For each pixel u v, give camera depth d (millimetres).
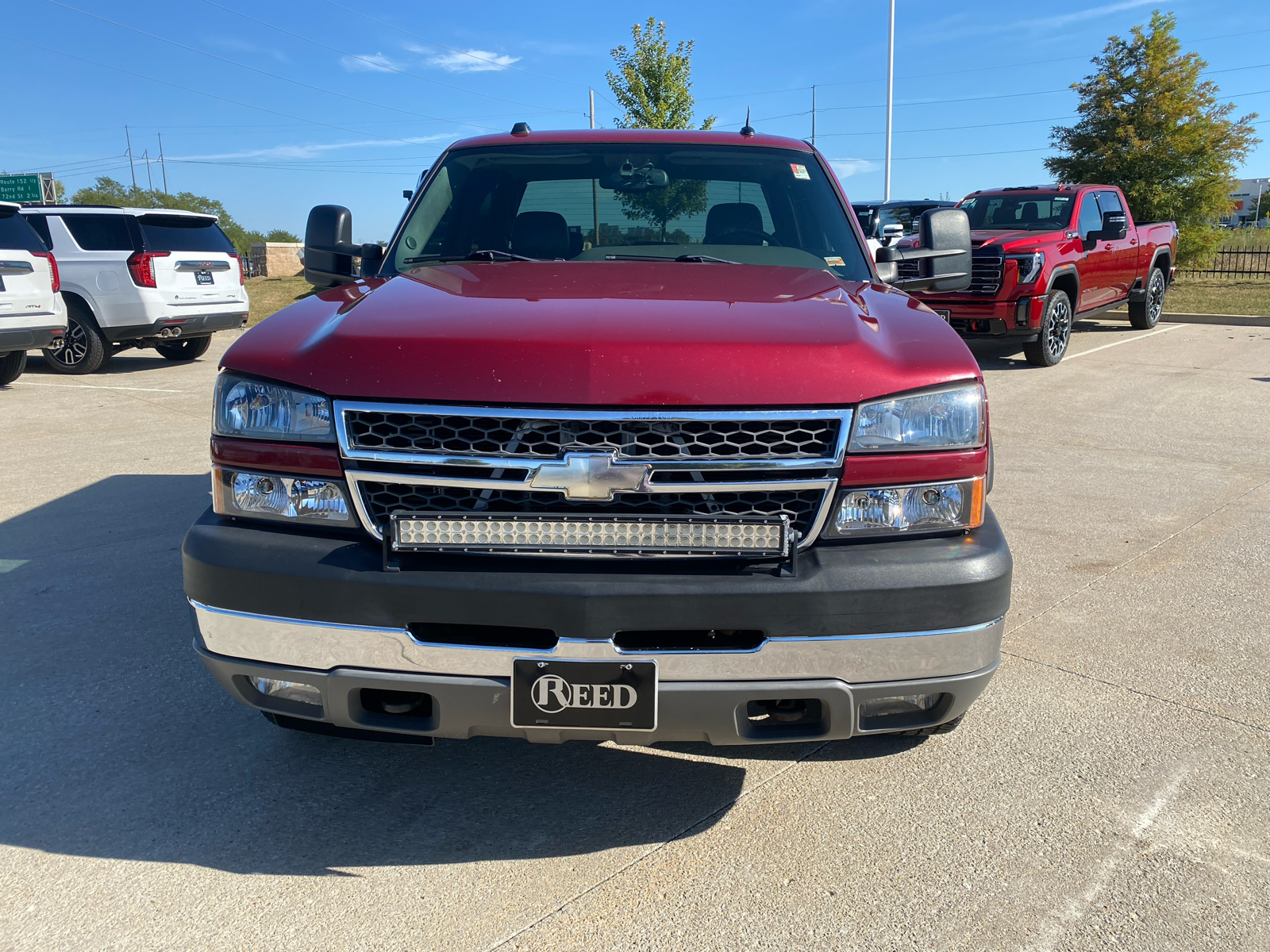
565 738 2281
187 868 2449
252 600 2281
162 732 3113
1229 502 5738
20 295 9695
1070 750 3010
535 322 2373
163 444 7379
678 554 2162
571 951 2170
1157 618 4039
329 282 3832
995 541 2342
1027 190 12664
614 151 3885
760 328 2385
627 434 2193
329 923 2254
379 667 2242
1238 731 3125
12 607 4094
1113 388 9766
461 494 2230
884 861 2486
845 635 2191
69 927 2229
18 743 3029
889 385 2264
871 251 3631
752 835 2600
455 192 3801
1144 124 23141
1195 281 23953
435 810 2717
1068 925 2246
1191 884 2387
